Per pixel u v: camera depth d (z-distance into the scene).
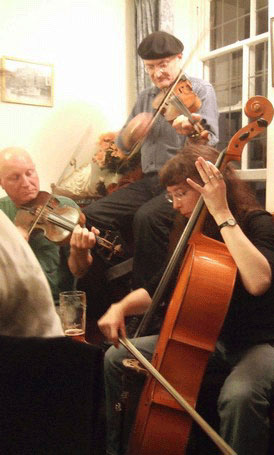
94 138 3.70
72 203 2.55
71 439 0.75
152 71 2.89
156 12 3.49
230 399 1.57
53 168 3.59
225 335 1.80
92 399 0.74
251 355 1.69
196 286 1.60
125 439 1.79
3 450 0.77
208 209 1.71
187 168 1.81
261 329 1.76
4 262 0.80
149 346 1.92
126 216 2.98
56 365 0.75
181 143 2.90
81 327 1.83
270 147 2.79
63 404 0.75
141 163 3.09
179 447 1.59
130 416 1.77
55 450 0.76
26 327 0.83
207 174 1.64
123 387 1.81
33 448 0.76
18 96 3.41
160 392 1.59
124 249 2.88
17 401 0.76
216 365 1.84
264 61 3.28
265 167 3.17
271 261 1.65
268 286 1.61
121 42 3.74
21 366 0.75
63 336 0.77
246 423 1.55
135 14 3.67
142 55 2.88
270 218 1.83
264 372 1.61
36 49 3.44
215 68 3.70
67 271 2.42
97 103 3.70
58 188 3.12
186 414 1.58
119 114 3.79
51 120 3.55
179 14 3.68
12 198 2.52
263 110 1.80
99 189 3.14
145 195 3.01
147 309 1.93
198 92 2.82
